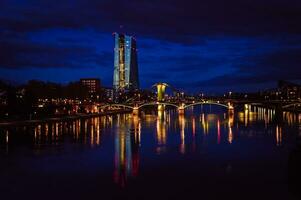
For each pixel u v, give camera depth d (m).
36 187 160.00
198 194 148.25
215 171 182.62
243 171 181.75
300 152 159.50
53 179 172.25
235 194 147.38
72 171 187.12
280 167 188.88
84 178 173.50
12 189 157.62
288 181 163.25
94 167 196.12
